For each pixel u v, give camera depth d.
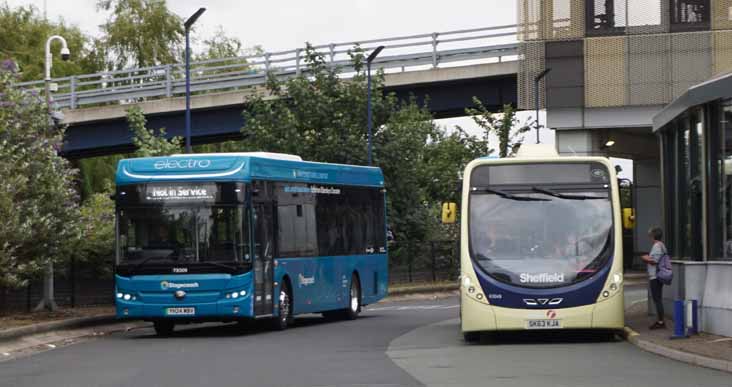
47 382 17.64
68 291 34.91
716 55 53.41
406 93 64.94
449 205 24.47
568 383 15.97
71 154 71.56
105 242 35.06
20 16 74.38
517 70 58.06
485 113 62.69
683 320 22.36
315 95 57.78
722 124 23.06
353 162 57.06
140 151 49.41
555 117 55.06
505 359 20.02
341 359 20.61
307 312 30.72
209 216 27.55
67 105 69.06
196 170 27.77
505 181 23.91
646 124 54.25
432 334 27.19
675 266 26.50
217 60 67.06
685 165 26.70
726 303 22.02
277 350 23.09
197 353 22.77
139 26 80.25
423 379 16.84
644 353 20.88
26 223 29.69
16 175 30.62
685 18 53.66
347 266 33.31
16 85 33.75
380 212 35.91
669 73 53.78
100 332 29.80
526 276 23.20
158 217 27.75
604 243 23.41
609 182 23.80
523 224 23.59
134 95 68.06
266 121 57.91
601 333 26.23
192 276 27.38
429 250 58.31
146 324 33.22
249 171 27.66
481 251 23.52
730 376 16.75
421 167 61.69
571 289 23.08
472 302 23.33
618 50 54.25
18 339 26.00
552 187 23.80
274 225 28.84
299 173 30.52
